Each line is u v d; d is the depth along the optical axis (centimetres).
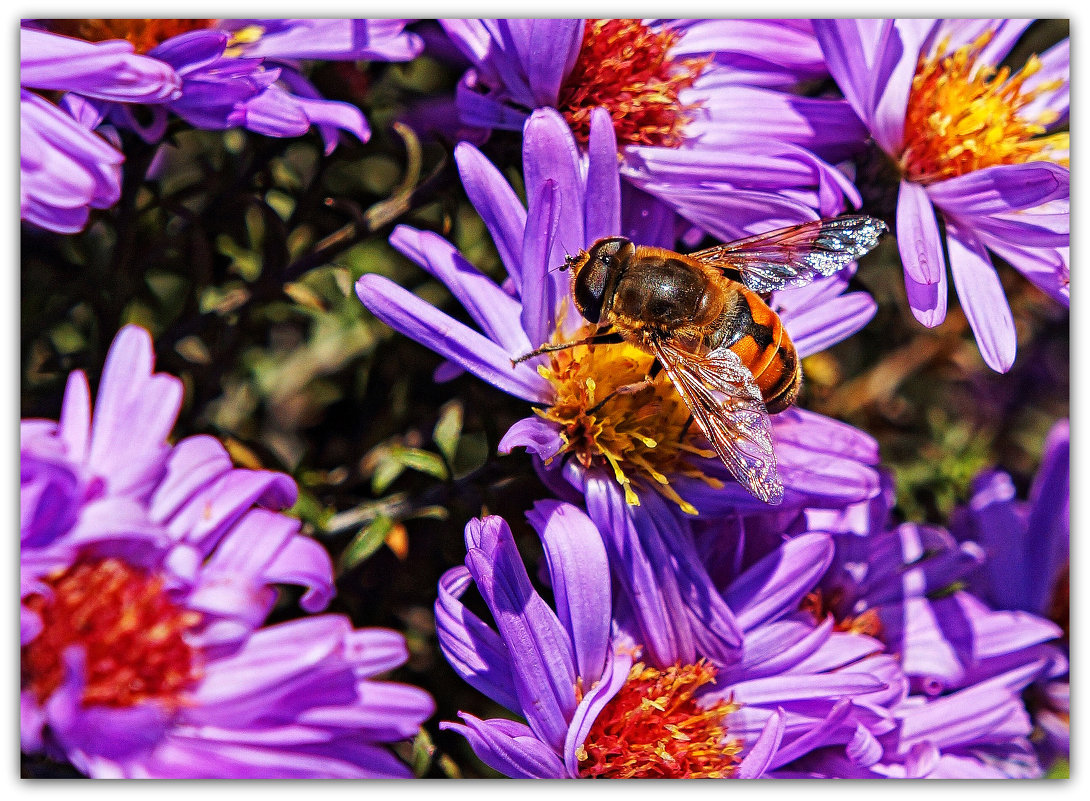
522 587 17
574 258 18
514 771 17
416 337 17
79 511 16
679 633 18
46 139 17
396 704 17
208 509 17
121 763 16
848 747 18
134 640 17
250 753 17
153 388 17
